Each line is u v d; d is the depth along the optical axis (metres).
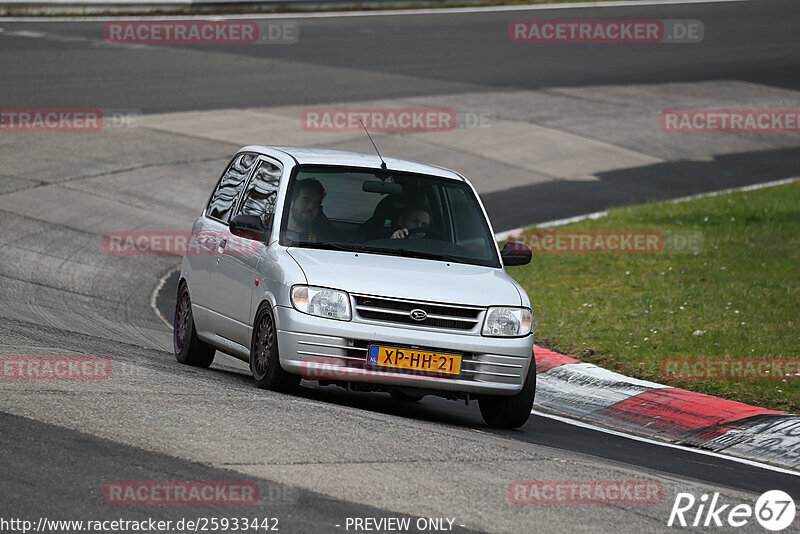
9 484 19.86
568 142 95.75
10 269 51.06
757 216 71.06
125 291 51.19
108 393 27.28
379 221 32.91
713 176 88.94
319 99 100.44
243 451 23.17
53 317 42.06
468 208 34.44
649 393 35.69
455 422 32.16
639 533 20.48
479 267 32.62
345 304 29.59
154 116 89.50
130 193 70.75
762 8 167.12
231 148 83.00
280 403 27.97
